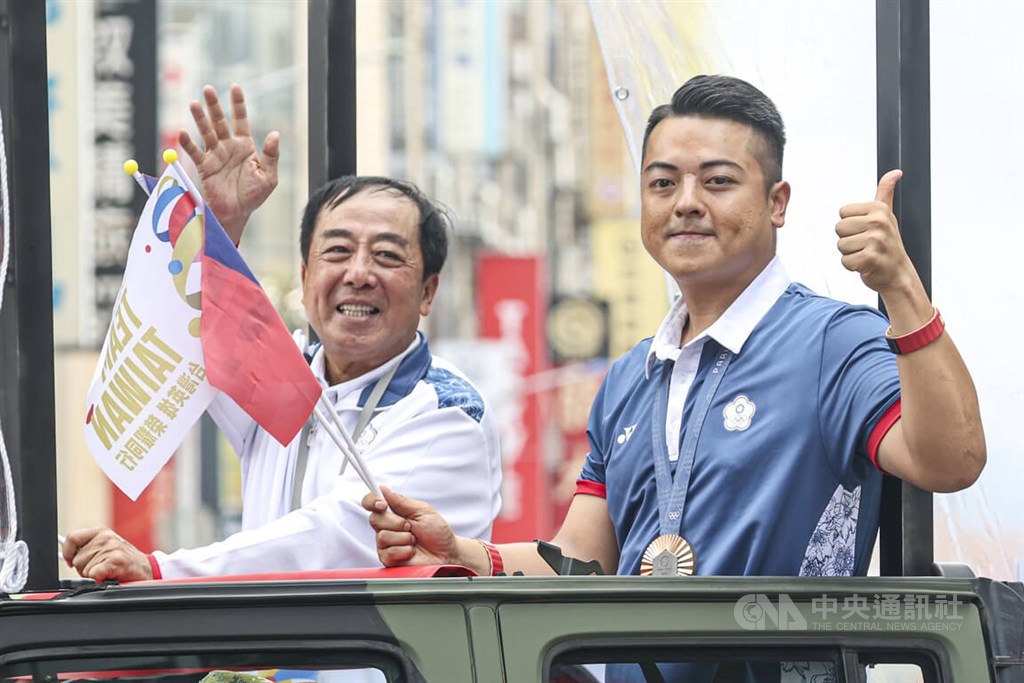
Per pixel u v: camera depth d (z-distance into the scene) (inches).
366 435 429.1
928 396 323.3
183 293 339.9
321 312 434.0
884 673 317.1
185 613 280.2
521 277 2190.0
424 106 2124.8
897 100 395.2
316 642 279.7
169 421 339.9
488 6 2206.0
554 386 2150.6
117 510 1578.5
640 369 409.1
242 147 444.8
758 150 390.0
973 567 433.1
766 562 362.6
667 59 468.1
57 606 279.3
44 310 349.4
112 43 1454.2
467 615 283.7
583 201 2267.5
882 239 321.1
